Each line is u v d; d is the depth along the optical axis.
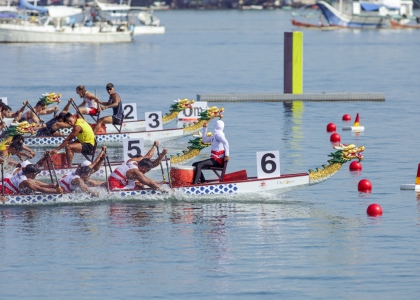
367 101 167.88
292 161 102.00
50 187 79.25
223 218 74.50
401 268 60.94
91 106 115.88
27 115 115.62
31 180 79.06
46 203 79.19
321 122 138.00
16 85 199.00
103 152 80.06
